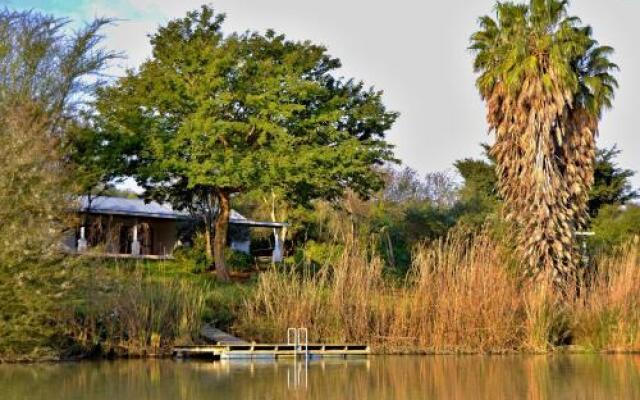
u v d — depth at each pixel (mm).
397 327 24875
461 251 26547
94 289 22172
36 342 21172
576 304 26953
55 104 31516
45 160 22281
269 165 34000
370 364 22031
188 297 24281
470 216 47719
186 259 39531
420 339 24875
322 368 20906
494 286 25594
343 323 24766
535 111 29125
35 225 20844
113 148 33031
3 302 20203
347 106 37188
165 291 23812
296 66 35750
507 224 30312
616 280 26812
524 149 29234
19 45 31938
